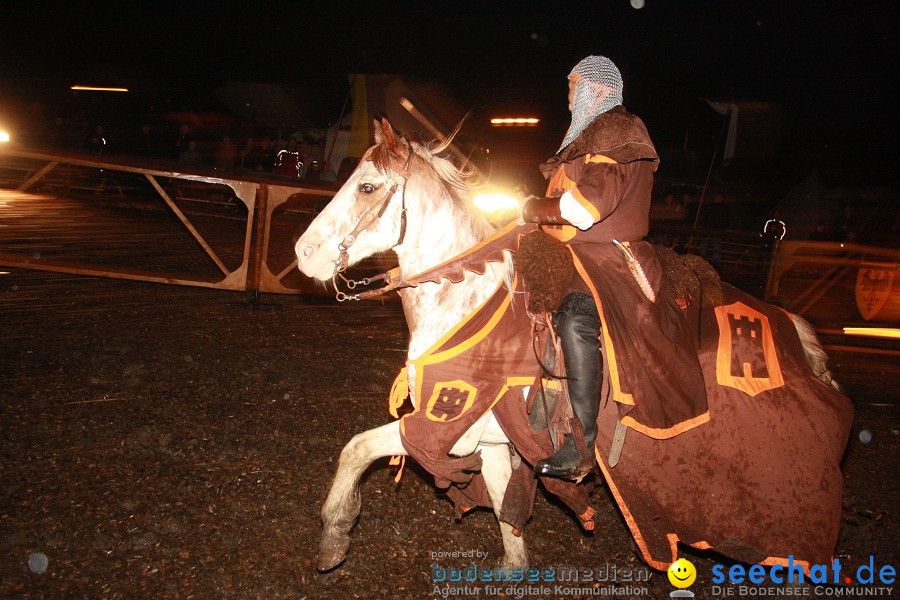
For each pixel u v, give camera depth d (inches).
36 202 507.2
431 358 110.2
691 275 113.5
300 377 218.4
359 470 118.5
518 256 108.7
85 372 206.2
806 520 112.0
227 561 127.1
